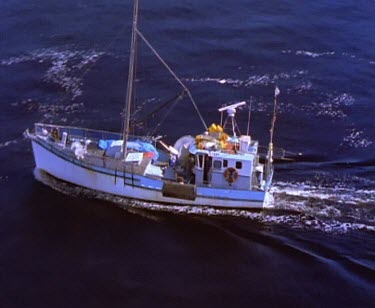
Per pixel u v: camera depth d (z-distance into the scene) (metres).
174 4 120.94
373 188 74.62
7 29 110.75
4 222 68.38
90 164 71.25
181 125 88.12
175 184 69.75
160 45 107.94
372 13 121.25
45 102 92.19
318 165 79.56
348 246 65.69
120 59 103.31
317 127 88.38
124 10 118.19
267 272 62.78
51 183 74.50
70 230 67.69
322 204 71.56
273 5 122.62
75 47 106.12
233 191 69.81
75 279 61.34
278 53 107.06
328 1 125.19
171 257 64.56
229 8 120.81
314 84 98.56
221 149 69.94
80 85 96.44
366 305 58.91
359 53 107.62
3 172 76.75
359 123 89.38
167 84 97.50
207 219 69.88
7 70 99.31
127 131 71.00
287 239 66.81
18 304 58.22
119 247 65.69
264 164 76.62
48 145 73.06
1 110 89.81
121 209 71.00
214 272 62.75
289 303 59.22
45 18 114.56
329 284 61.22
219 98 94.44
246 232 67.94
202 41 109.56
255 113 91.25
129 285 60.88
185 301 59.22
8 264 62.81
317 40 111.31
